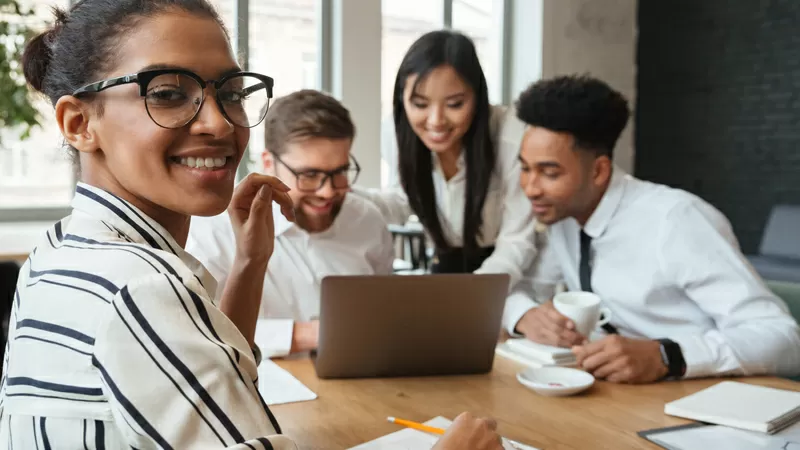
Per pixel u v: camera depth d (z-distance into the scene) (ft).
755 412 3.94
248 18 13.89
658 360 4.79
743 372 4.94
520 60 17.31
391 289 4.60
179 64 2.54
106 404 2.17
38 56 2.88
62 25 2.71
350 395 4.45
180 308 2.17
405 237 13.42
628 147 19.57
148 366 2.10
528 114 5.99
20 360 2.39
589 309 5.39
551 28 16.98
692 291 5.81
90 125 2.61
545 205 6.11
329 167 5.99
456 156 7.49
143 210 2.75
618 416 4.09
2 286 5.83
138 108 2.52
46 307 2.33
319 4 14.46
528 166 6.07
